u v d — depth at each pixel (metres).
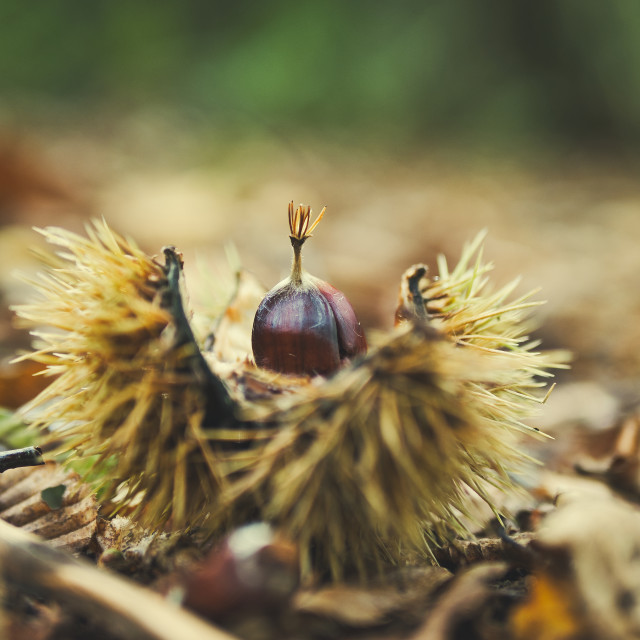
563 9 1.99
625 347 0.64
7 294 0.58
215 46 1.95
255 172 1.34
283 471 0.31
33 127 1.46
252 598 0.30
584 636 0.30
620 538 0.31
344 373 0.32
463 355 0.31
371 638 0.30
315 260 0.81
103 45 1.88
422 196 1.28
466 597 0.30
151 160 1.38
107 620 0.29
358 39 1.98
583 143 1.98
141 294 0.32
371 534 0.32
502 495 0.38
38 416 0.33
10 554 0.30
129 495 0.33
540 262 0.93
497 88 2.03
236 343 0.36
